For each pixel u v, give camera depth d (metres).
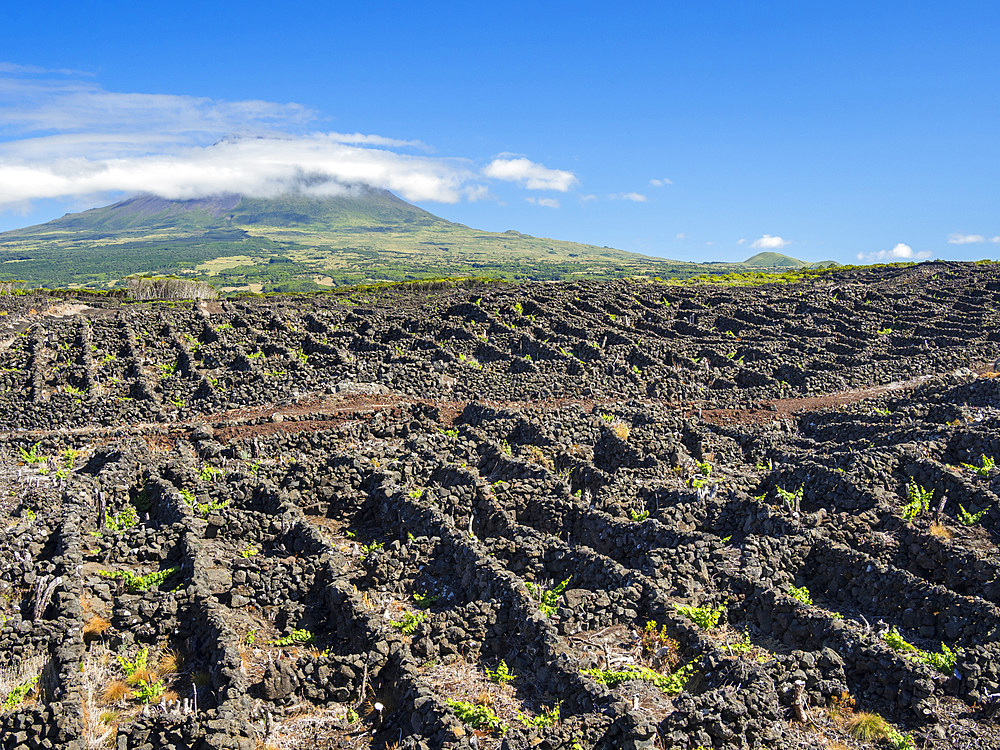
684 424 35.25
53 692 15.85
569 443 32.59
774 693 15.84
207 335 47.56
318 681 16.77
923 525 23.44
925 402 37.34
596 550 24.05
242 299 66.75
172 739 14.77
